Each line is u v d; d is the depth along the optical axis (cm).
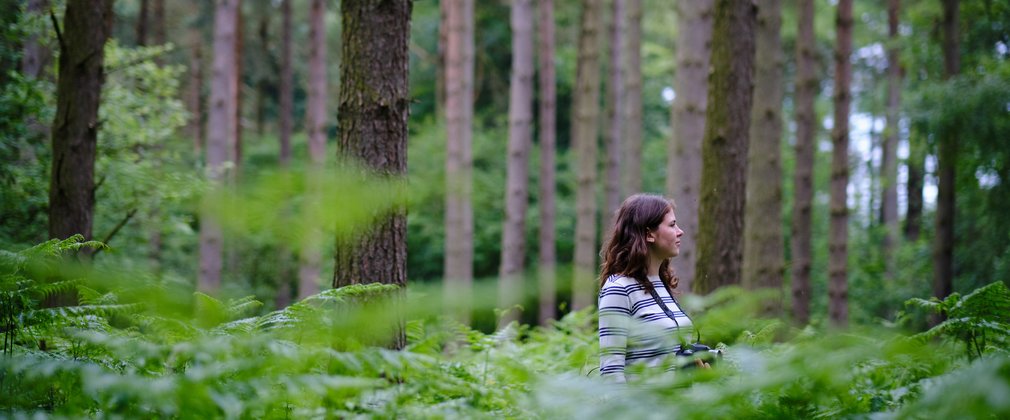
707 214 760
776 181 980
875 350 189
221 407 193
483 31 2880
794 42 2652
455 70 1748
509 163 1702
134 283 168
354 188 115
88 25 634
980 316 301
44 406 256
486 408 321
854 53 2906
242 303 319
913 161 1526
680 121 1213
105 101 1173
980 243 1288
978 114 1171
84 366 211
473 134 2245
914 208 2288
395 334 426
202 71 2614
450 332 468
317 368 255
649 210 353
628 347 318
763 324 357
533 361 600
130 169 1035
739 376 207
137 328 311
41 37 1018
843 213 1426
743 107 762
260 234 112
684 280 1188
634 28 1753
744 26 764
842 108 1441
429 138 1617
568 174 2198
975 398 143
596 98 1752
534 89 3042
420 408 277
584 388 193
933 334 281
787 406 215
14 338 289
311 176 113
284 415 256
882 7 2422
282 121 2244
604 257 362
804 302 1471
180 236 1414
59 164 623
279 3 2852
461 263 1507
